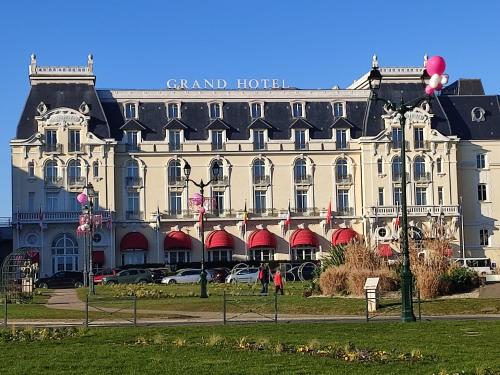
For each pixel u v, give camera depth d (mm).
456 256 113125
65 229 109188
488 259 98750
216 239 111625
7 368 25656
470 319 40719
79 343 31797
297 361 26578
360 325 37281
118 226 111438
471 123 119000
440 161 115438
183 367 25500
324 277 56469
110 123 113125
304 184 114750
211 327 37188
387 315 43969
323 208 114750
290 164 114750
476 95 121562
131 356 27953
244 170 114312
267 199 114375
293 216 114000
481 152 118062
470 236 117062
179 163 113438
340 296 54531
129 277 94625
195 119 114938
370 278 47969
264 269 64750
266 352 28672
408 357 27203
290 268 96438
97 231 109688
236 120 115500
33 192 109625
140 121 113875
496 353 27922
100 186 110438
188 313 47719
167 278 92938
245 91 116688
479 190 117875
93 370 25172
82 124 110625
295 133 115062
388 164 114688
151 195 112688
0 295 63406
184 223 112625
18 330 35938
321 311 46562
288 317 44219
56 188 109812
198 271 93812
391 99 116375
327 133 115938
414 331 34750
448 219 113812
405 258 39562
